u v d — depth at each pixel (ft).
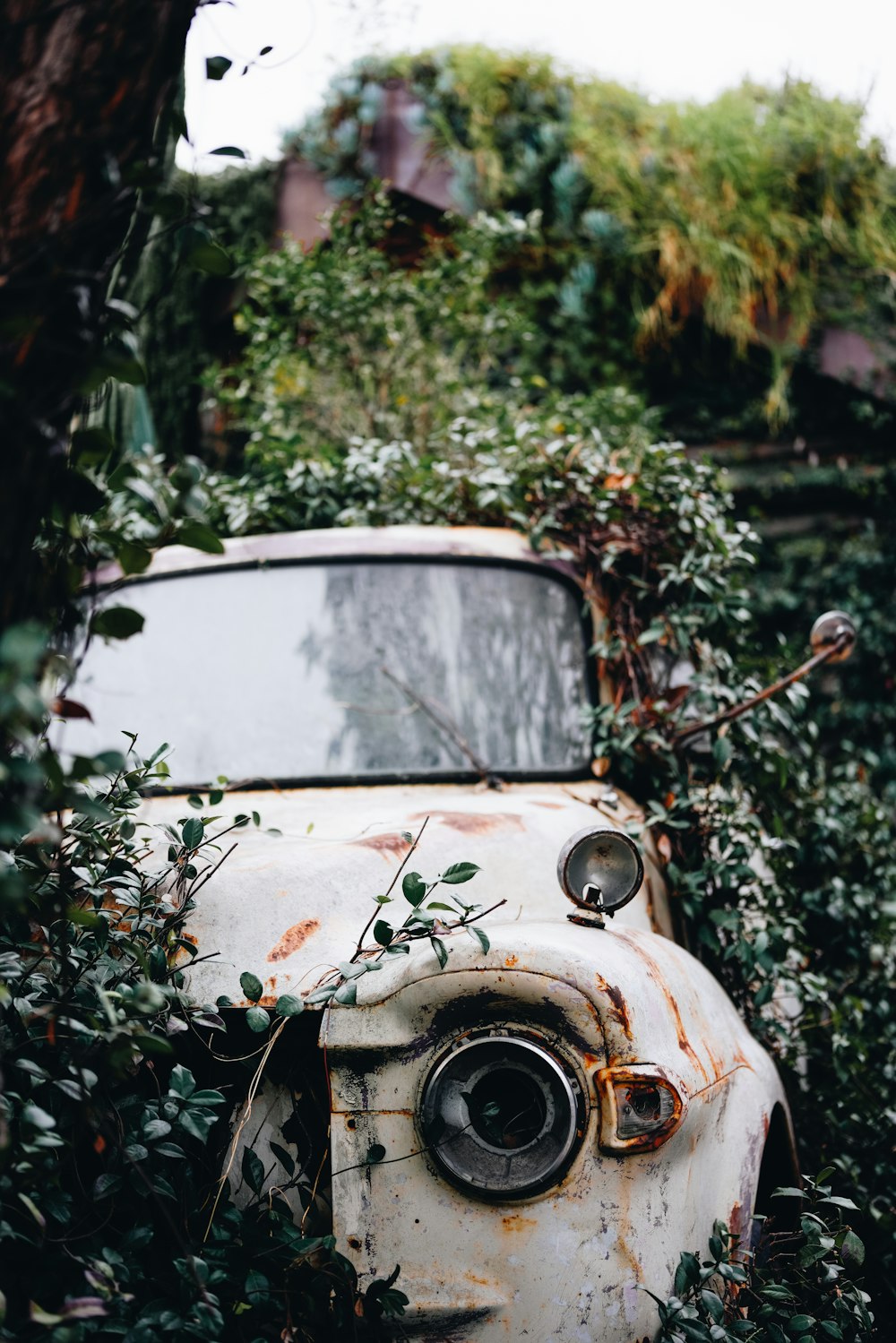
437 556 11.64
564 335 24.85
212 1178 7.11
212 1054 7.00
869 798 15.30
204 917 7.52
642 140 24.35
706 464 13.74
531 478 12.65
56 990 6.58
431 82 23.84
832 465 24.36
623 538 11.97
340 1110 6.81
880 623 23.58
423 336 21.17
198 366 23.22
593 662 11.42
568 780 10.72
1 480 5.00
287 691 10.82
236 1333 6.49
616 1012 6.70
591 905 7.58
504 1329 6.49
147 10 5.17
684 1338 6.63
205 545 5.96
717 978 10.77
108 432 5.61
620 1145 6.57
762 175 24.02
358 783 10.20
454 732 10.66
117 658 11.23
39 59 5.04
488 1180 6.58
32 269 5.00
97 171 5.13
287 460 16.47
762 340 23.99
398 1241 6.63
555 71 24.41
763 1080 8.24
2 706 4.38
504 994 6.73
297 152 23.49
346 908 7.69
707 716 11.57
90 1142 6.89
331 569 11.57
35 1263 6.23
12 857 6.57
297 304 20.58
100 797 7.32
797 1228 8.95
